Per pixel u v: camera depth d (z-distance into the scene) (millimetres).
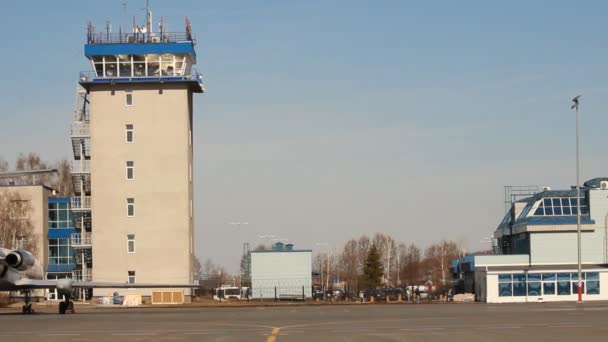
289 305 79938
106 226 95188
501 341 28531
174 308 73812
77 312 62656
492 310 55562
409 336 31250
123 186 95250
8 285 56531
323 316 49719
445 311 55562
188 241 95000
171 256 94688
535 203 92688
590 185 96000
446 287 133250
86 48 95375
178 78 94688
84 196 103000
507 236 100688
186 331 35719
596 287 85562
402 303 83062
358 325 38875
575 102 77750
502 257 90812
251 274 120438
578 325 36625
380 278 135625
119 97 95500
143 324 41750
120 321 45281
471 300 91062
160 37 97438
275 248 128000
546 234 90250
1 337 32906
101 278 94812
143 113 95312
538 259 89938
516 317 44281
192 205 99938
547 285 84875
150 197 95062
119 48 95562
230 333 34094
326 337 31156
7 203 109938
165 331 35812
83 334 34312
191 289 97938
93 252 95000
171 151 95062
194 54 98438
